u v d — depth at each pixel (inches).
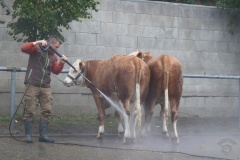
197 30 583.2
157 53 565.9
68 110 529.3
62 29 525.0
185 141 420.2
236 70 601.6
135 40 556.7
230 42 598.2
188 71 578.2
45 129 384.8
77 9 448.1
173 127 398.3
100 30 542.0
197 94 580.4
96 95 418.3
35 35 467.5
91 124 485.1
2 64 505.7
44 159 327.6
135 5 556.1
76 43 532.7
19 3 439.5
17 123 453.4
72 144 380.2
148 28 561.9
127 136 386.3
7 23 503.8
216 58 591.8
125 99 383.6
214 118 575.2
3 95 504.4
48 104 383.6
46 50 377.1
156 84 404.5
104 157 340.5
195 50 582.2
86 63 424.8
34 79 374.6
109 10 545.3
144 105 421.7
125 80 380.8
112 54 547.8
